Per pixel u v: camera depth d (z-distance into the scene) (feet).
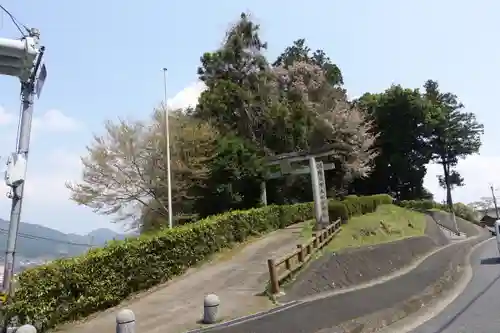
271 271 40.47
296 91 125.08
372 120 154.51
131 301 40.22
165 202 84.74
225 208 89.51
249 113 116.57
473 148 187.21
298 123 117.50
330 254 53.06
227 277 48.11
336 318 32.19
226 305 36.83
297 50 155.74
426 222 132.98
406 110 164.55
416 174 172.14
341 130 122.31
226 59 125.49
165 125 82.38
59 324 32.83
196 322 31.91
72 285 34.53
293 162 89.71
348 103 135.54
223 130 106.42
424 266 66.95
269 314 33.71
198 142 87.04
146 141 83.61
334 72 140.15
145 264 44.34
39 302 30.89
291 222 93.15
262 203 92.22
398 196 180.96
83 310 35.50
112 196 80.89
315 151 81.92
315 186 79.77
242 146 93.45
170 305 37.70
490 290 45.09
